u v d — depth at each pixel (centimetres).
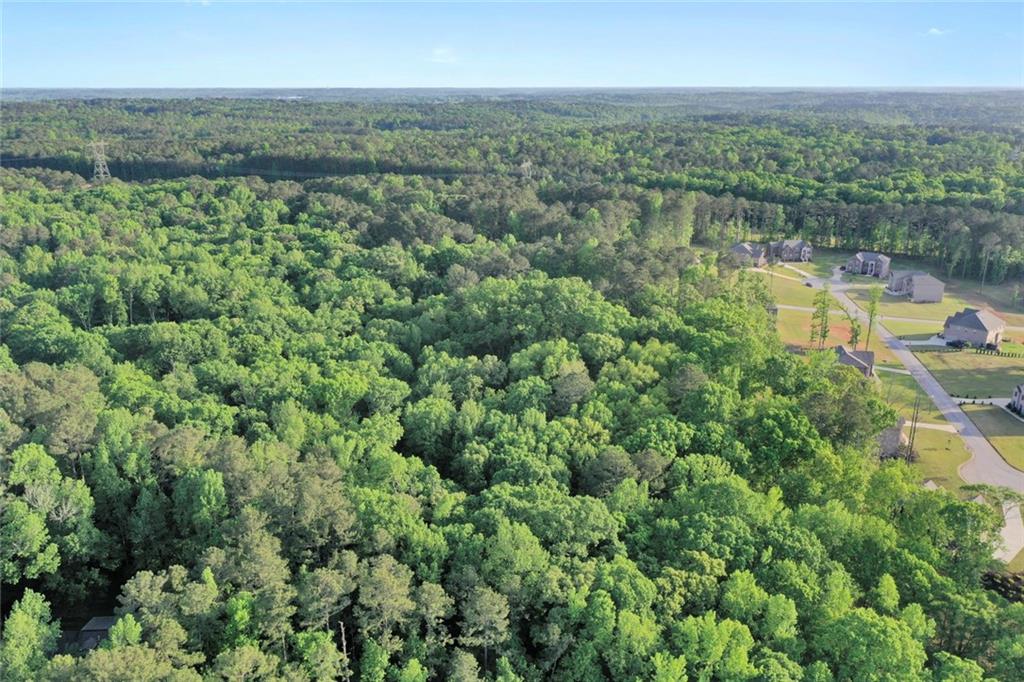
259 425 10969
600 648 7219
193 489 8944
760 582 7981
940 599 7719
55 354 14138
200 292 17275
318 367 13462
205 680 6425
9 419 10200
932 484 12494
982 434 14338
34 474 8900
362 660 7019
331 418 11350
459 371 13188
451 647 7456
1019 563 10000
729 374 12406
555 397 12012
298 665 6800
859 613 7206
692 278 17375
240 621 7012
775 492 9188
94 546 8881
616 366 12988
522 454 10175
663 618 7388
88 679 6012
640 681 6869
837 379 12669
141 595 7056
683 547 8338
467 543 8025
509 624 7412
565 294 15450
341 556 7606
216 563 7544
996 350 18762
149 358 14325
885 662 6800
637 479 9844
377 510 8306
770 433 10756
